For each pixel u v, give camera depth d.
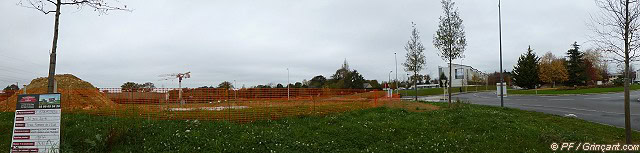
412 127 11.47
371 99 20.95
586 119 15.14
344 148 9.54
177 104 15.09
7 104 15.11
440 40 20.33
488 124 12.02
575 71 58.81
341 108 15.43
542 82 62.25
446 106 19.41
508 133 10.77
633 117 15.71
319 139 10.02
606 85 51.09
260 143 9.20
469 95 47.84
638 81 92.44
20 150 7.93
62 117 11.10
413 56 31.88
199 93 15.02
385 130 11.02
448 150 9.12
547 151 8.79
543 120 14.45
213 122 11.30
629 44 8.39
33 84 19.55
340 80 61.25
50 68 8.86
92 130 9.42
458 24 20.02
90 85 21.38
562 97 35.28
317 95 19.12
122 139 8.83
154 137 9.18
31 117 8.02
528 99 33.72
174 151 8.40
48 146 7.93
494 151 8.88
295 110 14.02
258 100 16.72
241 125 11.24
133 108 12.32
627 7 8.20
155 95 14.30
